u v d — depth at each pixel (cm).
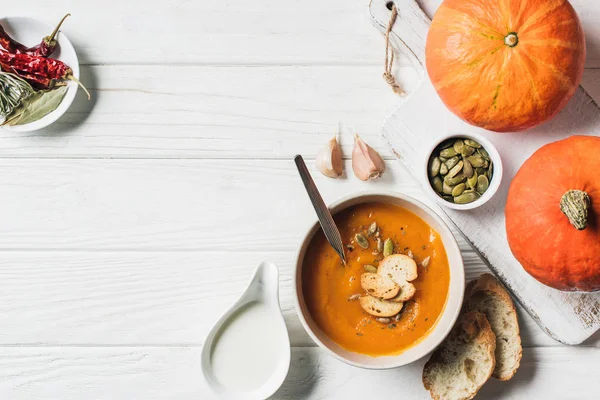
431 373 85
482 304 85
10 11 87
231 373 84
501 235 83
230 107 87
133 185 87
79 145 87
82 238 88
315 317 81
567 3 74
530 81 73
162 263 87
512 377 86
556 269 75
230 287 87
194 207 87
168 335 87
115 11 87
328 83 87
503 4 72
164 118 87
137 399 87
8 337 87
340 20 87
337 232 80
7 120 84
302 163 79
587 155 74
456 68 74
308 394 87
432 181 81
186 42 87
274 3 87
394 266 80
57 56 86
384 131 83
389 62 87
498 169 80
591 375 85
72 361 87
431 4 85
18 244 88
